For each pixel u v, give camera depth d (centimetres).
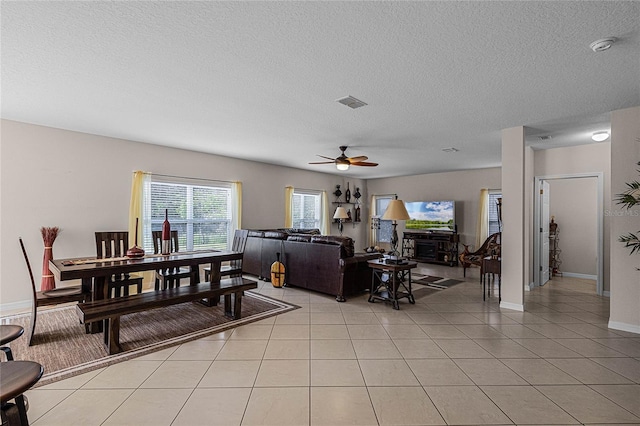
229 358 261
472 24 183
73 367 244
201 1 163
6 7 167
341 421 183
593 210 606
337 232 891
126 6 167
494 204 746
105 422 181
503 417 186
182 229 564
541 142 484
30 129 402
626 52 214
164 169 531
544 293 491
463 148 532
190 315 369
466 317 370
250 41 203
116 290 368
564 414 189
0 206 383
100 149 460
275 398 205
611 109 332
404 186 898
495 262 436
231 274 496
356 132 433
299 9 169
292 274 511
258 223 683
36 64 237
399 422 182
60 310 388
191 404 198
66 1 163
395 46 208
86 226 448
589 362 256
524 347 286
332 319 360
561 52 215
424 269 710
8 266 388
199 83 271
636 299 324
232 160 633
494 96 297
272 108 334
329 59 227
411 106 326
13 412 153
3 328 198
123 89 285
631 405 198
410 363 254
